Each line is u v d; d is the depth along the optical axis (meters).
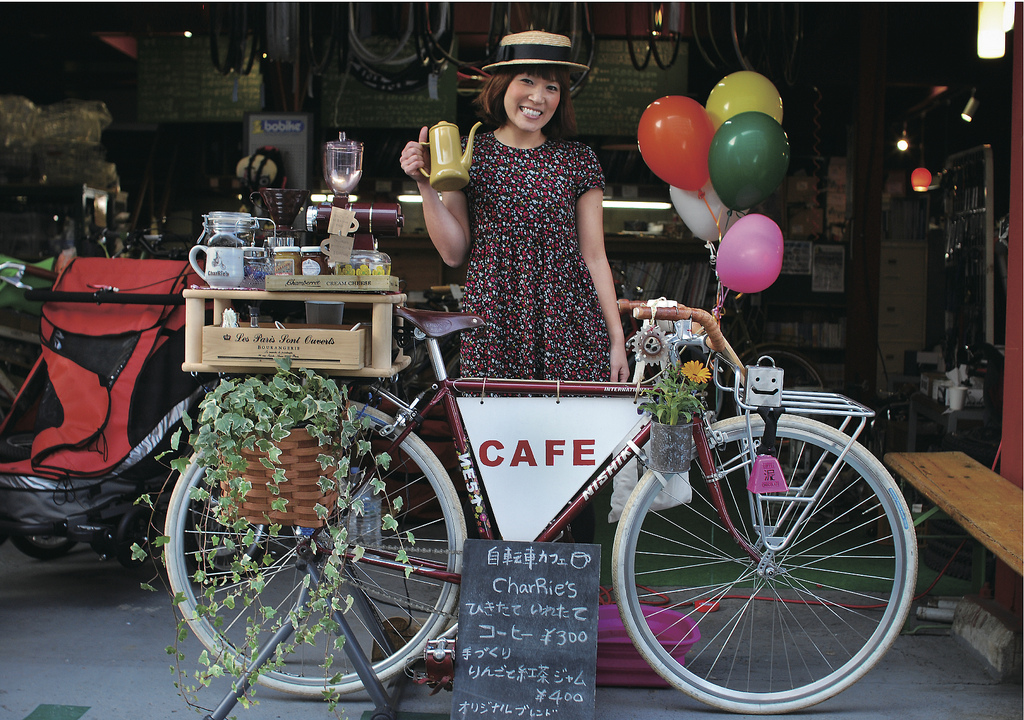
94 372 2.59
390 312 1.91
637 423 2.04
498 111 2.19
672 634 2.27
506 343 2.16
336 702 1.93
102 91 7.55
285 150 4.34
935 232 6.63
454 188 1.97
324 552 1.97
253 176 4.29
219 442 1.83
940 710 2.09
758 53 4.38
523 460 2.05
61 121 5.48
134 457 2.56
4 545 3.30
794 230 6.54
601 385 2.02
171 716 2.00
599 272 2.28
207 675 1.90
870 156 5.66
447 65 5.49
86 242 3.72
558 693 1.90
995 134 6.39
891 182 6.91
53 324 2.67
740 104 2.21
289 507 1.86
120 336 2.61
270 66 5.33
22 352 3.84
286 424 1.78
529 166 2.16
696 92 7.02
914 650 2.44
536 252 2.14
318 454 1.84
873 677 2.27
